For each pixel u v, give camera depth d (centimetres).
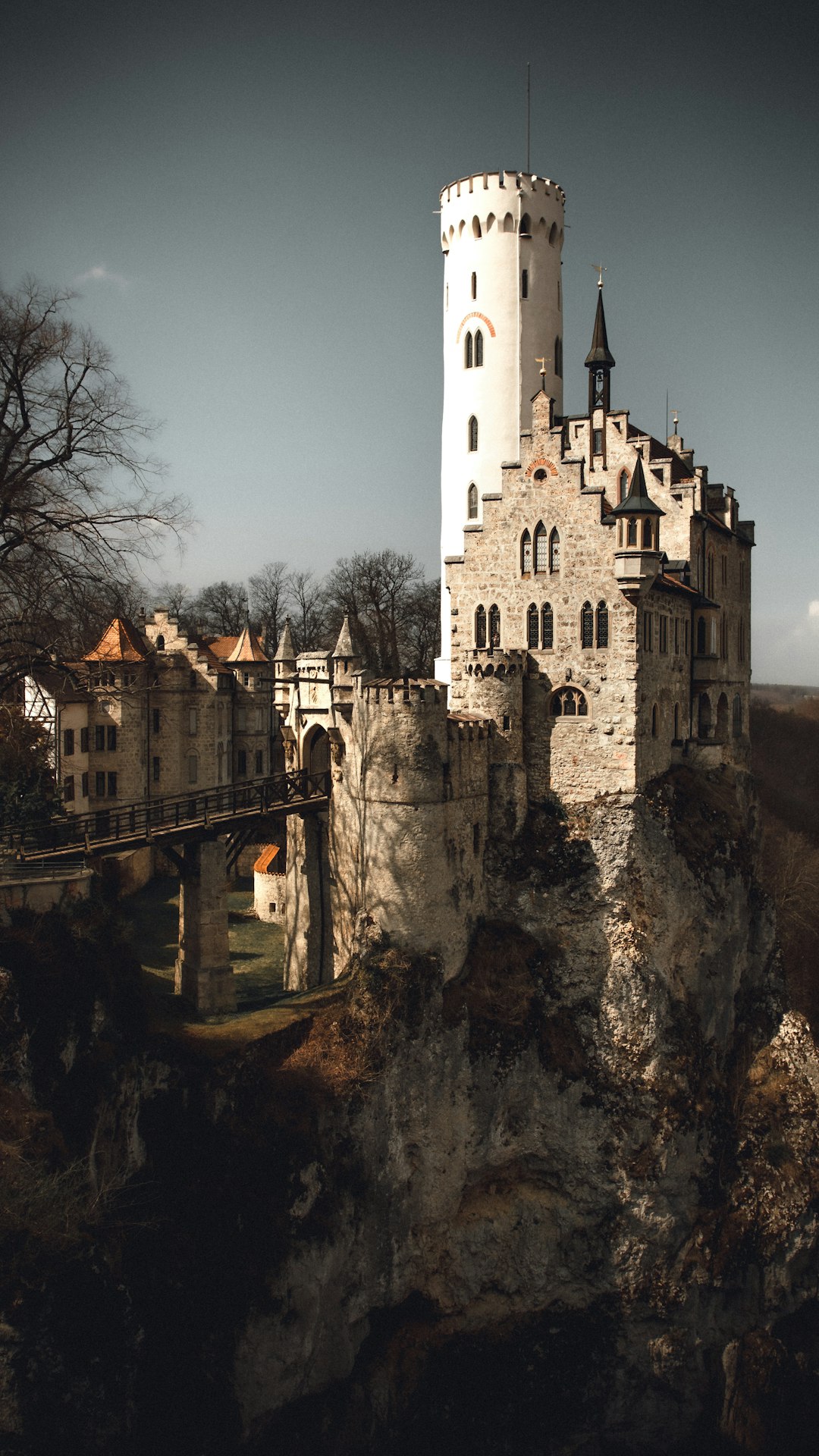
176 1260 3834
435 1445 4428
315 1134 4200
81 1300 3344
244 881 7738
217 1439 3812
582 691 5112
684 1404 4750
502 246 5881
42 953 3872
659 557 4966
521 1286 4772
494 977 4928
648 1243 4725
